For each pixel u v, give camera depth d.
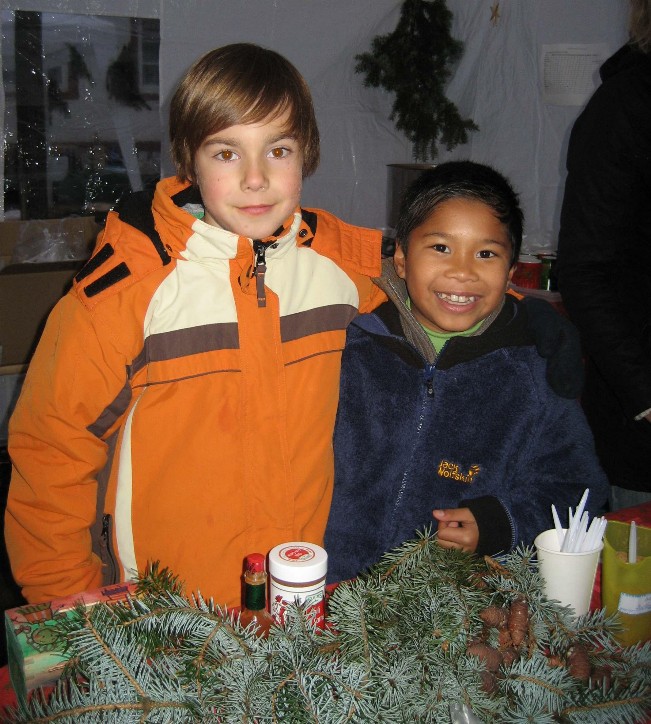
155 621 0.75
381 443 1.25
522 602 0.81
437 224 1.11
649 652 0.78
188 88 1.04
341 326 1.24
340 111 3.30
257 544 1.16
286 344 1.17
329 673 0.69
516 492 1.20
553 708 0.70
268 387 1.14
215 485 1.13
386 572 0.86
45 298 2.71
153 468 1.11
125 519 1.13
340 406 1.25
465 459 1.24
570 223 1.50
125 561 1.14
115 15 2.85
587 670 0.76
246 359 1.12
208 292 1.11
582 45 3.24
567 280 1.51
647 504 1.29
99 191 3.02
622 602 0.92
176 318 1.09
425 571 0.83
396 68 3.17
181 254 1.10
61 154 2.93
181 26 2.93
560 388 1.18
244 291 1.12
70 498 1.07
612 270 1.49
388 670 0.71
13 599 2.44
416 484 1.24
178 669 0.71
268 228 1.06
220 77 1.01
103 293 1.05
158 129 3.02
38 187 2.93
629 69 1.43
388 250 2.66
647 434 1.56
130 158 3.02
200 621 0.75
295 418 1.17
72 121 2.91
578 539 0.93
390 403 1.25
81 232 2.96
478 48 3.34
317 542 1.22
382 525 1.24
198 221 1.07
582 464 1.21
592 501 1.20
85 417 1.06
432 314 1.16
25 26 2.76
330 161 3.36
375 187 3.46
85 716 0.65
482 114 3.46
